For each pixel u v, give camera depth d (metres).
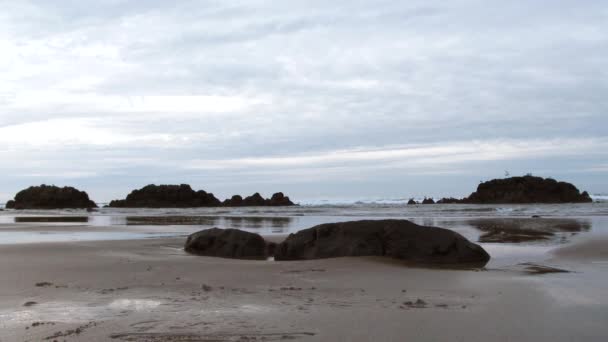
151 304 6.34
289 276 9.02
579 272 9.63
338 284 8.14
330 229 12.71
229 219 32.97
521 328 5.21
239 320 5.44
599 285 7.90
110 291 7.32
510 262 11.55
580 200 65.31
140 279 8.52
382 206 60.91
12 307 6.14
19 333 4.91
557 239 16.64
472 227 22.16
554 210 41.34
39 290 7.39
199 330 5.02
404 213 39.62
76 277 8.71
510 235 18.19
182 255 13.02
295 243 12.71
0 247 13.83
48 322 5.33
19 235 19.80
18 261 10.90
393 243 11.95
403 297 6.91
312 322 5.38
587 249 13.14
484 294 7.14
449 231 12.07
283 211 48.41
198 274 9.17
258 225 26.30
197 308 6.08
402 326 5.24
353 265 10.62
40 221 31.62
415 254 11.67
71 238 18.31
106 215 42.09
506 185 68.06
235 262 11.16
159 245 15.40
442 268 10.48
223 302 6.48
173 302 6.48
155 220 32.28
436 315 5.74
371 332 5.01
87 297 6.83
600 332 5.07
